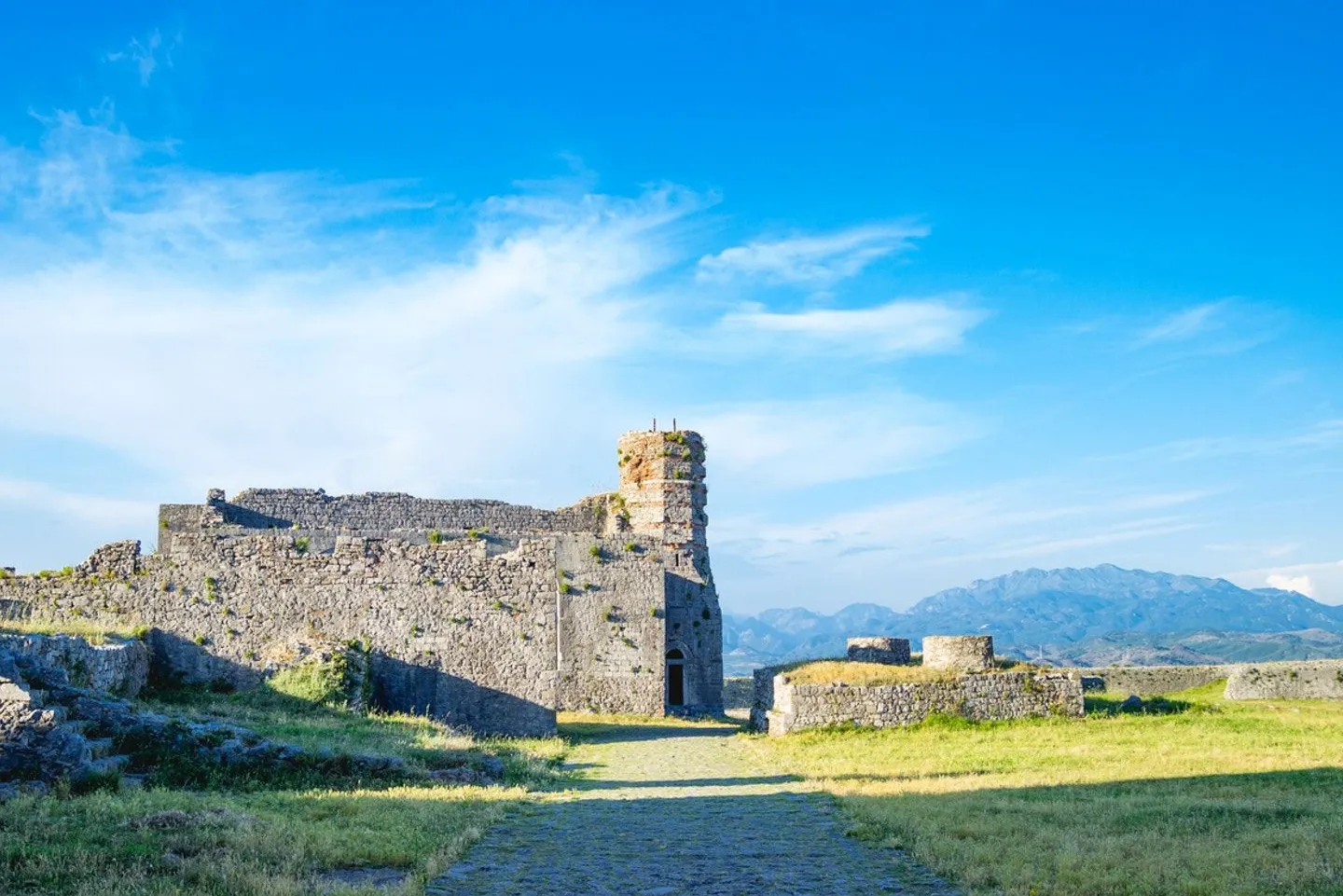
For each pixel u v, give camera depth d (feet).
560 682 188.44
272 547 142.92
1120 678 206.80
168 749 88.02
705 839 73.87
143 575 139.54
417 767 97.14
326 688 130.62
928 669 161.38
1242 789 94.73
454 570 145.89
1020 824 75.15
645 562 195.21
